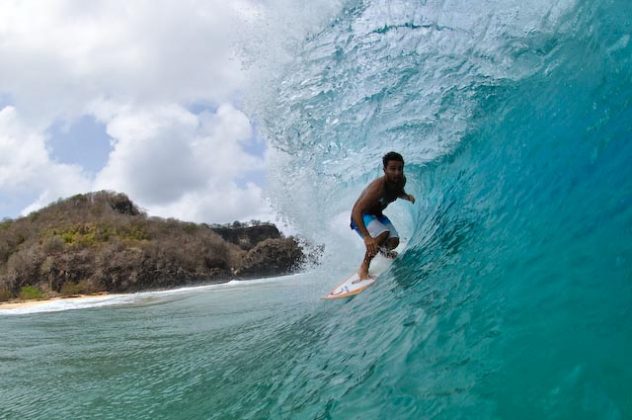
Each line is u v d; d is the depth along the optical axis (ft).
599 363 5.28
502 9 16.20
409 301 10.77
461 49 17.63
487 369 6.35
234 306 37.78
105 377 18.10
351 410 7.34
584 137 10.31
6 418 14.87
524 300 7.47
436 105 18.29
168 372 16.78
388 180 15.14
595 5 12.75
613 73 10.91
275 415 8.83
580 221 8.41
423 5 18.93
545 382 5.50
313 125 22.53
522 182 11.51
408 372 7.49
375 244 15.48
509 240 10.00
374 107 20.48
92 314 49.65
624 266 6.67
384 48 20.17
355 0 20.88
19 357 25.29
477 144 16.06
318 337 13.08
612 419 4.58
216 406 11.20
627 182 8.20
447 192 16.14
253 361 14.11
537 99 13.69
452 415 5.84
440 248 12.90
